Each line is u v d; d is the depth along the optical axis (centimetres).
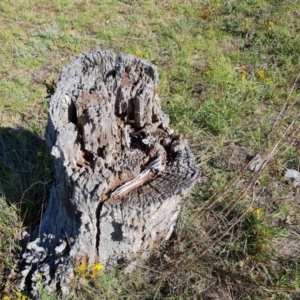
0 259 83
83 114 74
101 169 72
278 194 100
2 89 129
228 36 160
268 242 87
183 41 154
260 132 117
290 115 122
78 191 69
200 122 120
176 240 85
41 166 99
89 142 73
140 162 75
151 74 83
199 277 82
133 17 169
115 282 80
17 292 77
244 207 93
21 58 142
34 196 93
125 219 71
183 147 78
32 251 81
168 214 77
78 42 154
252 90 131
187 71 138
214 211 94
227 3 176
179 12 174
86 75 83
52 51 149
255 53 150
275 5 177
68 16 170
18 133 114
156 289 80
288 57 145
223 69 137
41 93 129
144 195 71
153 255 84
